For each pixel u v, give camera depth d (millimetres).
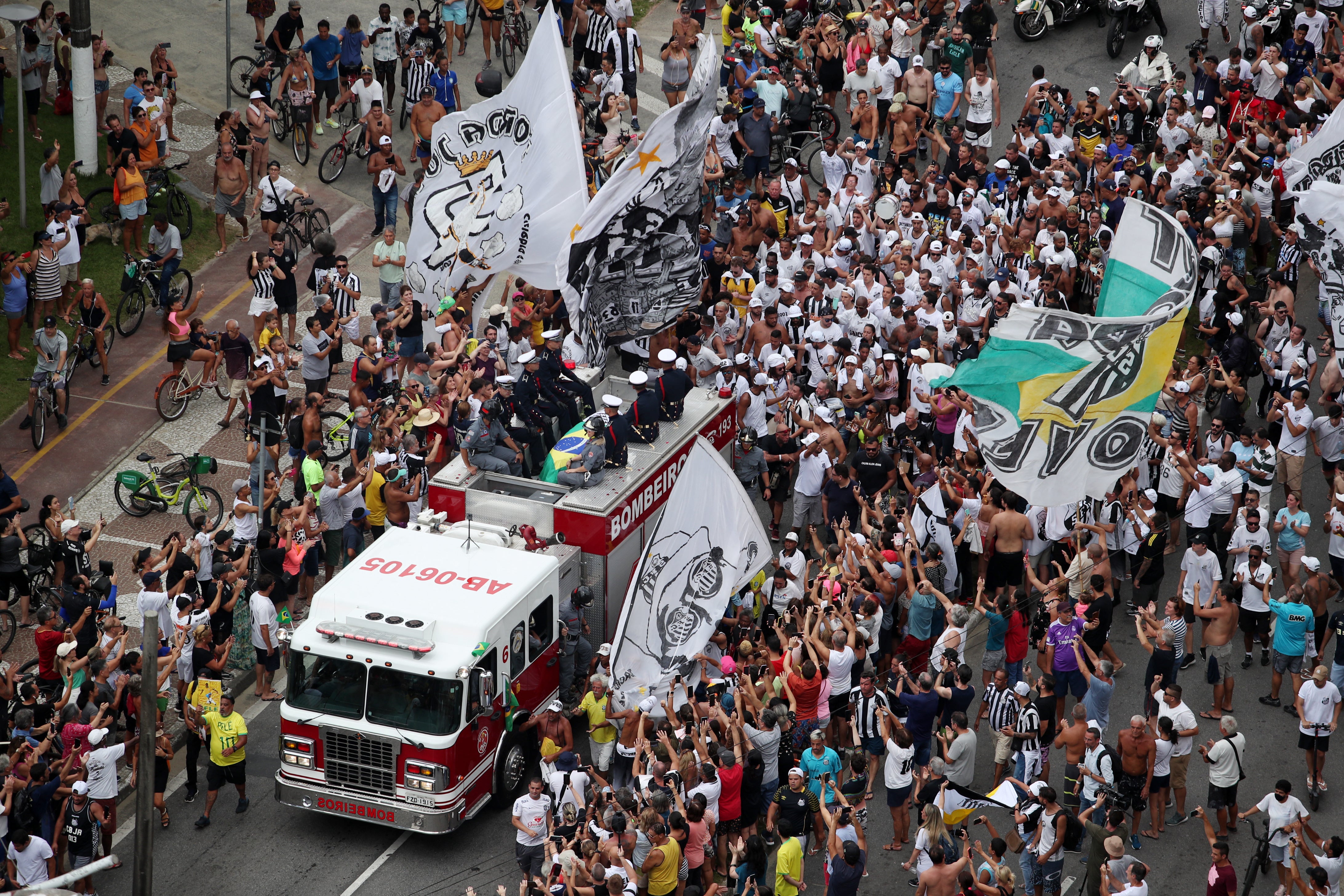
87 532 67688
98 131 101938
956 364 75250
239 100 108312
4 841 53406
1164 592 71375
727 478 62594
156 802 59312
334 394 83750
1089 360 63312
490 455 65812
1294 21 107000
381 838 59250
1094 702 59750
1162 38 116188
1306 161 78625
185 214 95250
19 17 88875
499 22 112438
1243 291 82062
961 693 58531
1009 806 55062
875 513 68062
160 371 85938
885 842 59062
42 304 84188
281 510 68062
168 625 62781
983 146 99500
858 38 101688
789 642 61094
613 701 59156
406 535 62938
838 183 94875
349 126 104000
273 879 56781
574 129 76625
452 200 77750
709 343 78375
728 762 54281
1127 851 58688
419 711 56531
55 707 57750
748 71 100938
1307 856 54375
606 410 66438
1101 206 89125
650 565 60875
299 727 57500
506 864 57781
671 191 69438
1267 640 66625
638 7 124312
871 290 81250
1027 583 69000
